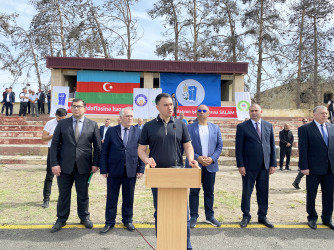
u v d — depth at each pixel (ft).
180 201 8.38
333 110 54.65
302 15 86.12
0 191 22.12
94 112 56.95
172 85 58.44
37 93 63.82
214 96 58.59
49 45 86.79
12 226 14.53
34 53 89.15
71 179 14.38
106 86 57.52
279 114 69.00
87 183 14.60
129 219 14.53
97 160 14.67
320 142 14.76
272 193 23.09
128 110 14.66
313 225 14.75
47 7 83.82
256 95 87.66
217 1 88.99
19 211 17.29
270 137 15.31
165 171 8.06
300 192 23.48
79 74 57.47
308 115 68.90
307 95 89.10
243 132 15.20
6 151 39.01
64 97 54.80
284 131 35.01
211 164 15.11
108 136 14.56
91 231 14.06
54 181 25.94
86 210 14.62
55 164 13.85
